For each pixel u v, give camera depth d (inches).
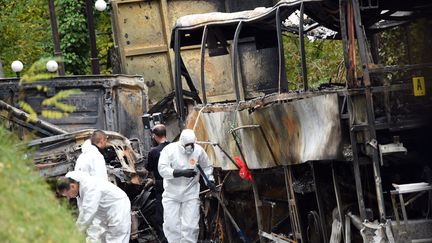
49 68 719.1
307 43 896.3
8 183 343.6
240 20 681.6
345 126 532.1
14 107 780.0
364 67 525.7
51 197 376.8
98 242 469.7
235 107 645.9
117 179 732.0
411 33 592.4
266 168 619.5
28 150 401.7
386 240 502.6
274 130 591.2
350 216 540.4
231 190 685.3
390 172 546.9
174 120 876.0
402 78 540.1
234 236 692.7
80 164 636.7
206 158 676.1
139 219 760.3
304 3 578.9
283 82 606.2
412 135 532.4
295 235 596.7
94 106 852.0
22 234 321.4
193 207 680.4
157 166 723.4
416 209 528.1
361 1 558.9
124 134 860.6
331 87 596.7
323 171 573.0
